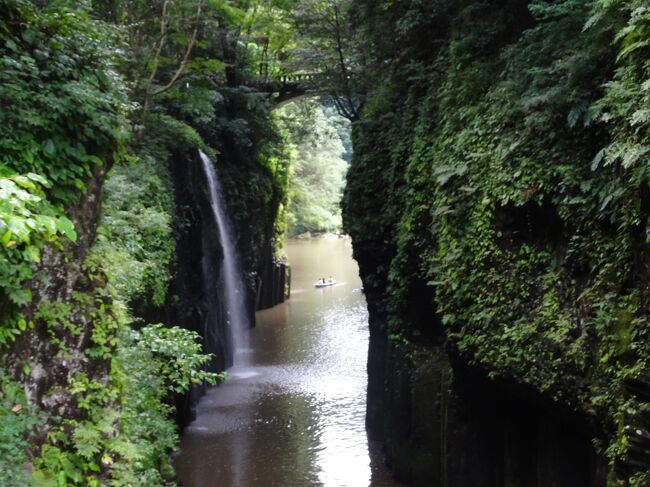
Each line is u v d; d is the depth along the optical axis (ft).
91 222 23.62
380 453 48.44
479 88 35.37
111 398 22.79
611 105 24.04
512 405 32.89
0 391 18.20
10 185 13.38
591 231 26.48
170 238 51.11
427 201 39.50
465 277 33.04
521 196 29.32
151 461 32.50
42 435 19.39
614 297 24.47
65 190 21.83
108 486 21.61
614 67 26.09
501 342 30.19
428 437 40.57
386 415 47.24
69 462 19.79
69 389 20.80
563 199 27.68
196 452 49.32
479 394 35.27
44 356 20.27
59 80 22.43
